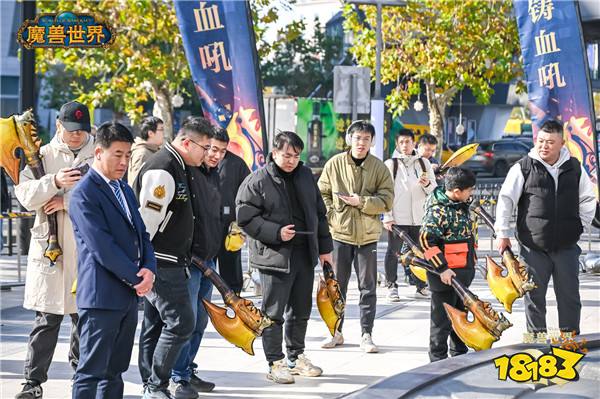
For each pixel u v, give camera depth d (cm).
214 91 1484
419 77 3616
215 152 920
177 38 3170
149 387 856
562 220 1017
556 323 1264
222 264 1209
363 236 1127
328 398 918
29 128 858
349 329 1268
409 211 1466
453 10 3494
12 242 2114
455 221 944
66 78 5269
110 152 741
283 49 4484
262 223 965
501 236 1016
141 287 738
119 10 3130
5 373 995
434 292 962
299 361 1012
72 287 827
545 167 1020
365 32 3631
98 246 729
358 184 1136
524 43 1619
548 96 1606
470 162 4884
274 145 974
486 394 609
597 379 661
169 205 843
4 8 5903
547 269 1026
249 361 1083
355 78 1891
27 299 878
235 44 1473
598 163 1584
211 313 898
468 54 3550
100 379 746
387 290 1526
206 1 1473
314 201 986
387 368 1048
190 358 938
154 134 1224
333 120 3806
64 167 880
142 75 3194
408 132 1478
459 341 1000
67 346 1139
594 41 2473
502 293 997
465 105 5162
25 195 839
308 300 1000
